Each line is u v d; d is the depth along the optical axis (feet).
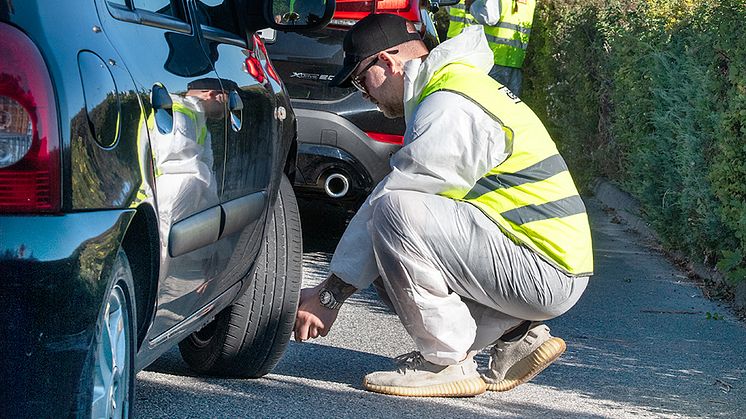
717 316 23.59
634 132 33.76
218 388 16.75
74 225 9.08
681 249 29.48
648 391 18.19
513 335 17.48
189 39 13.64
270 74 17.16
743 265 24.97
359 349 19.70
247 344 16.85
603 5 40.57
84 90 9.44
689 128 27.09
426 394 17.06
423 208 16.06
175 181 11.85
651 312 24.04
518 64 44.27
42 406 8.95
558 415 16.58
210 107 13.30
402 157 16.10
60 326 8.95
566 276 16.39
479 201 16.25
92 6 10.61
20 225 8.87
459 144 15.83
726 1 24.84
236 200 14.48
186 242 12.32
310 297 17.04
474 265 16.22
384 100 16.87
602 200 39.09
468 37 16.43
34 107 8.94
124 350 10.88
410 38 16.67
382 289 17.19
